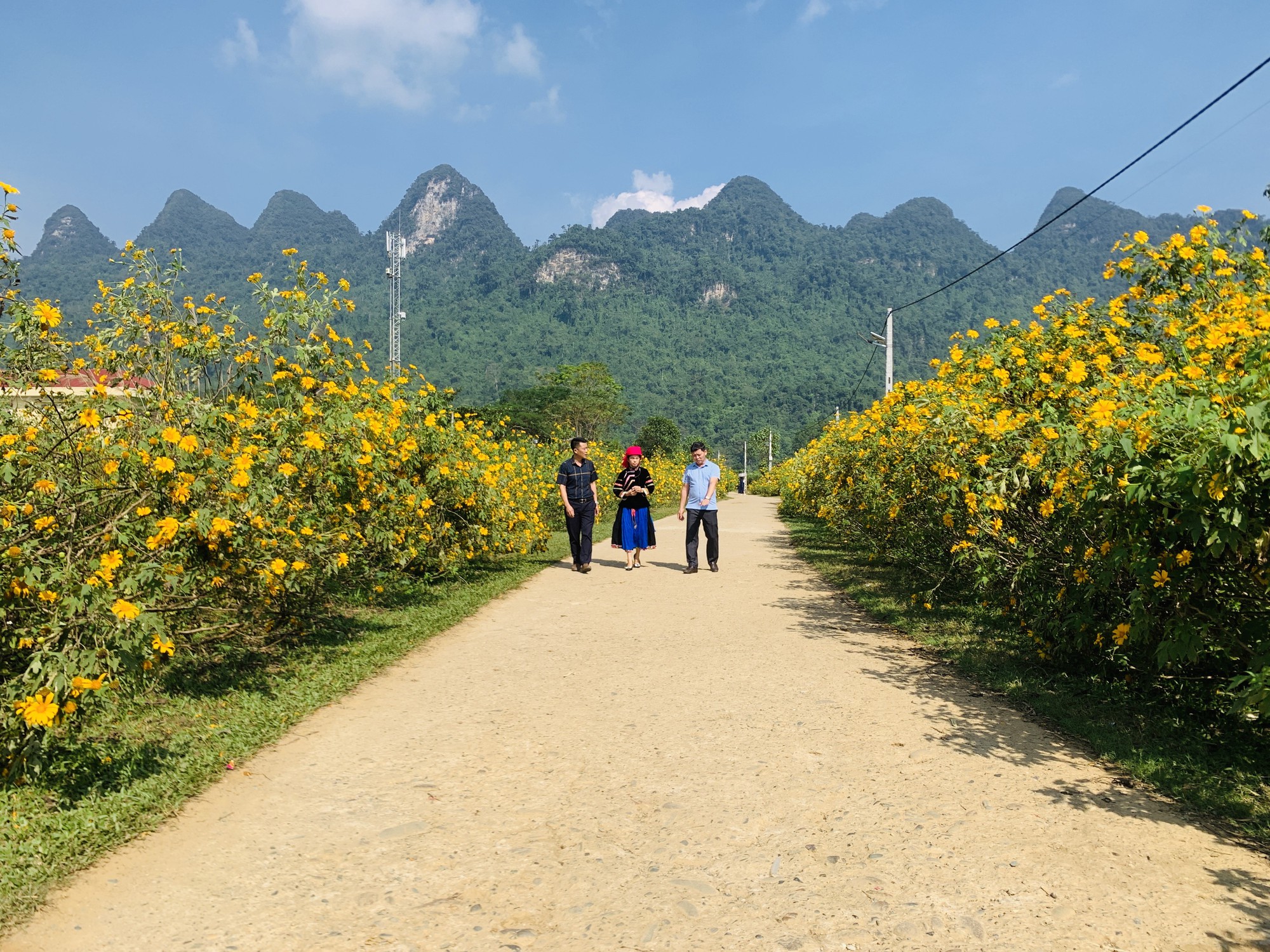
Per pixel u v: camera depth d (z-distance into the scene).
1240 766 3.58
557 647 6.16
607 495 21.17
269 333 6.13
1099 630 4.65
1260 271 6.34
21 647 3.18
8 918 2.43
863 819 3.15
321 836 3.04
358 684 5.14
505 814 3.23
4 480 3.55
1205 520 3.30
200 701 4.53
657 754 3.90
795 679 5.25
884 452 8.75
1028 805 3.28
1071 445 4.58
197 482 3.98
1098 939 2.32
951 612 7.29
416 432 7.59
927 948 2.29
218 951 2.30
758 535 17.03
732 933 2.38
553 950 2.31
